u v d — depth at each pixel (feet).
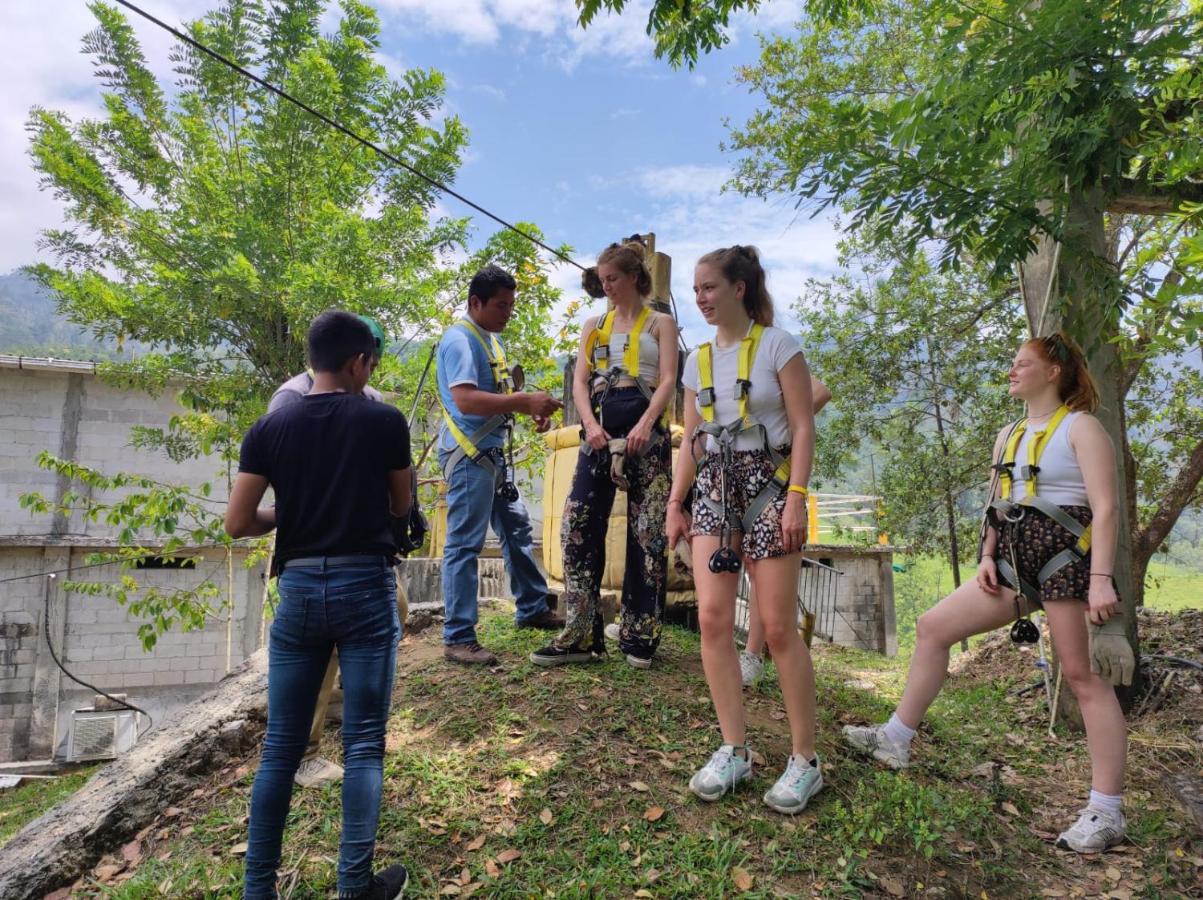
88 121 34.58
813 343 41.32
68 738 38.73
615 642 14.23
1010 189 11.73
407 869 8.00
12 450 39.88
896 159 11.64
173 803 9.73
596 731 10.62
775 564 9.02
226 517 7.45
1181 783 10.39
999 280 12.47
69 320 33.17
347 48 35.12
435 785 9.36
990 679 18.19
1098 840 9.38
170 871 8.27
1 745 38.06
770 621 9.13
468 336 12.35
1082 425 9.90
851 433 41.47
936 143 11.36
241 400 32.96
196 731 10.65
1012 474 10.42
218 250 31.07
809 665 9.31
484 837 8.53
